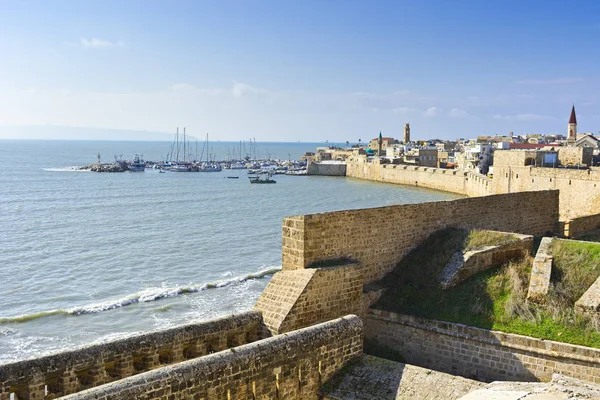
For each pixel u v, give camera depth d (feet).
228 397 48.65
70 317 130.41
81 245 217.56
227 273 175.11
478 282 76.38
